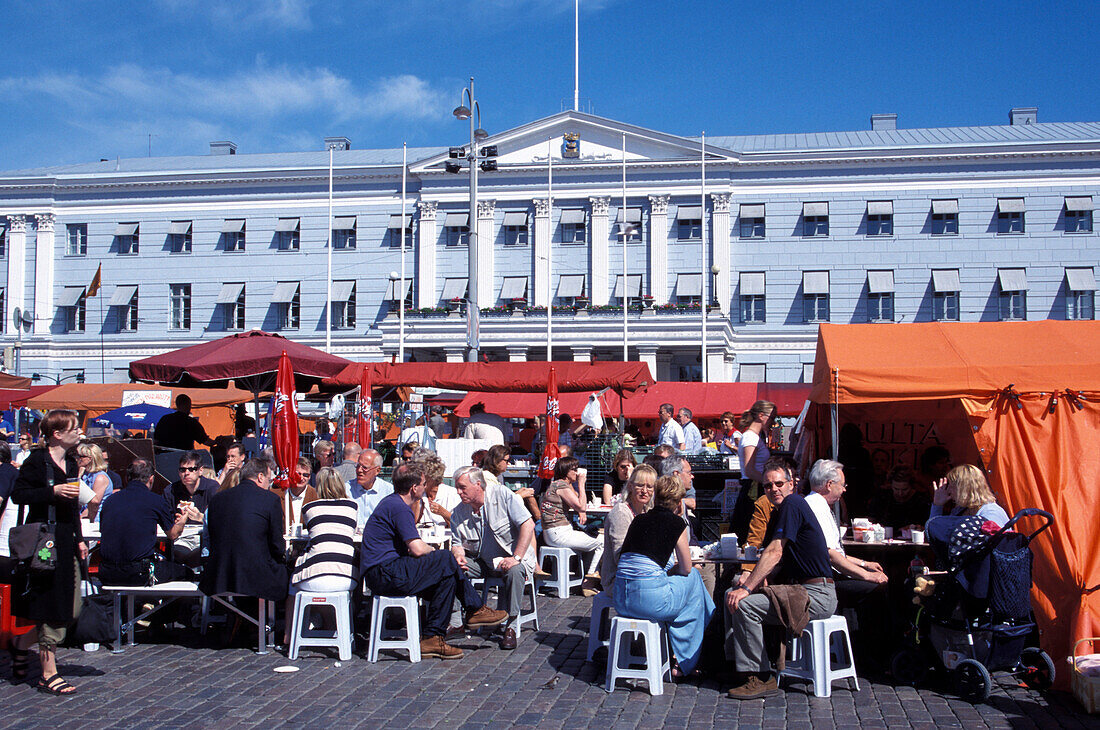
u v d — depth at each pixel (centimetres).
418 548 817
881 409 1164
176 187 4703
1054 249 4166
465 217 4488
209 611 929
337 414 1878
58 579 697
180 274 4688
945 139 4606
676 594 732
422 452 980
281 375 1012
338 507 840
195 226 4697
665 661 773
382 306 4541
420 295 4491
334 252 4597
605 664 802
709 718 657
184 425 1391
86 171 5147
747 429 1017
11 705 682
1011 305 4188
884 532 836
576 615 1013
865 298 4275
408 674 772
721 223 4338
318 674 772
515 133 4431
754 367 4322
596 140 4425
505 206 4494
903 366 870
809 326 4281
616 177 4400
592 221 4400
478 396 2480
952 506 832
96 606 838
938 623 720
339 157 5131
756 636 705
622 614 738
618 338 4075
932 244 4241
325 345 4556
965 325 962
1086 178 4159
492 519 901
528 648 864
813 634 714
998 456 830
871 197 4288
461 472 906
